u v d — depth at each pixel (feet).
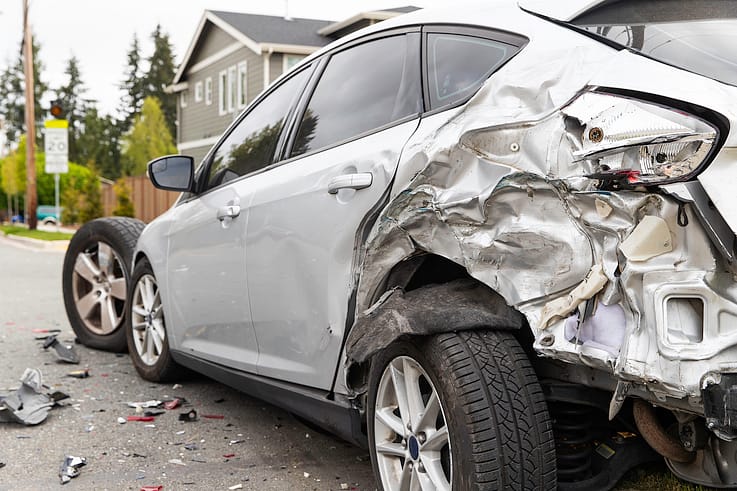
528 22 9.15
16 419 14.30
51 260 52.70
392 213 9.25
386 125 10.39
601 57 7.97
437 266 9.89
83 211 102.27
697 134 6.83
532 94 8.18
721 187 6.79
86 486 11.47
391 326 8.72
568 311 7.63
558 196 7.69
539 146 7.80
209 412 15.23
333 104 11.82
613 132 7.22
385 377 9.57
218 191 14.15
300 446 13.30
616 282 7.30
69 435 13.80
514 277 8.13
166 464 12.39
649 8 8.80
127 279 19.21
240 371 13.25
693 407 7.12
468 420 8.11
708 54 7.79
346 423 10.55
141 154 198.39
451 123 8.92
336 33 88.58
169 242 15.70
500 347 8.47
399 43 10.94
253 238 12.36
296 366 11.48
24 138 132.98
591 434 9.61
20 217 132.36
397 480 9.59
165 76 270.67
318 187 10.89
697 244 6.95
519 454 8.09
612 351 7.27
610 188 7.26
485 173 8.26
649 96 7.21
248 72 92.32
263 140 13.35
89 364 19.12
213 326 14.07
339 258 10.36
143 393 16.53
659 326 6.93
